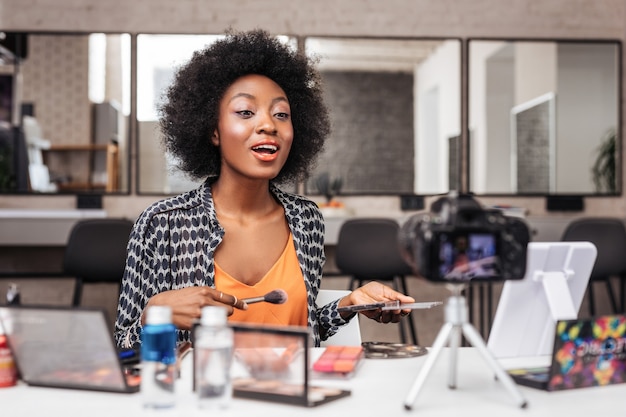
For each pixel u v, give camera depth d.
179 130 1.72
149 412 0.94
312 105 1.86
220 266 1.56
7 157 5.29
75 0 5.36
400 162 5.44
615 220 4.27
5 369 1.08
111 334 1.03
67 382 1.06
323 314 1.60
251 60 1.64
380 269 4.04
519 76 5.49
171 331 0.97
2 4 5.32
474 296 5.17
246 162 1.54
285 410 0.95
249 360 1.00
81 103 5.35
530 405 0.99
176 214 1.58
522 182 5.48
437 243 0.97
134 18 5.38
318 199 5.38
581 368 1.09
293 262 1.61
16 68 5.32
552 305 1.20
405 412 0.95
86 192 5.33
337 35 5.44
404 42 5.46
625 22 5.57
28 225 4.48
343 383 1.12
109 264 3.87
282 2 5.43
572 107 5.52
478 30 5.50
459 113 5.47
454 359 1.08
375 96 5.43
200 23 5.40
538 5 5.52
